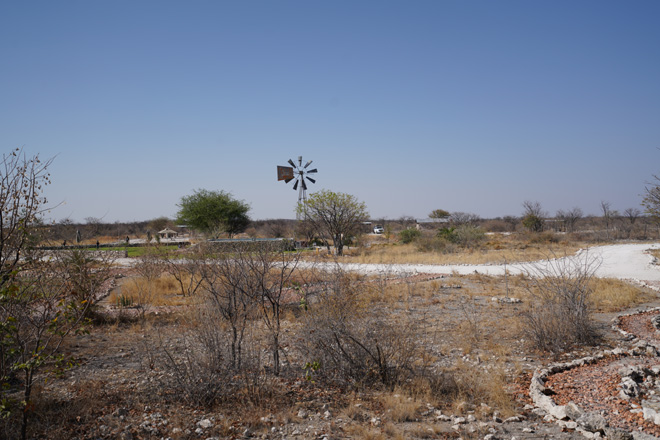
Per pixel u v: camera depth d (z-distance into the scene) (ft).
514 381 23.88
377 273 72.02
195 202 161.89
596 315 40.86
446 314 41.14
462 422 18.48
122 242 131.13
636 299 48.73
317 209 111.04
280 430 17.75
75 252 35.12
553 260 86.07
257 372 22.50
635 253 97.81
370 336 23.79
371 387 22.49
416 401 20.59
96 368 25.49
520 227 224.53
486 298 49.44
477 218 244.42
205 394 20.42
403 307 43.73
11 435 16.60
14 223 16.49
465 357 28.25
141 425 17.85
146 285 55.98
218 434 17.39
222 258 32.63
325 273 33.76
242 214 166.91
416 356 27.27
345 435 17.33
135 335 33.06
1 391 16.70
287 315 36.78
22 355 17.58
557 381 22.79
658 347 29.22
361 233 140.26
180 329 33.68
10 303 17.25
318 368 22.89
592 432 17.03
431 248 118.93
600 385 21.81
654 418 17.34
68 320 18.72
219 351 22.62
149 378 23.09
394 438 17.07
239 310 29.40
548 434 17.33
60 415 18.70
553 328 30.78
